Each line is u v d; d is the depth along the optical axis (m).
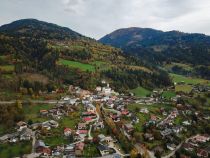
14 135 182.62
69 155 156.25
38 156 157.12
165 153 177.62
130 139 184.00
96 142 172.50
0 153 163.12
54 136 183.25
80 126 196.50
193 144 196.38
